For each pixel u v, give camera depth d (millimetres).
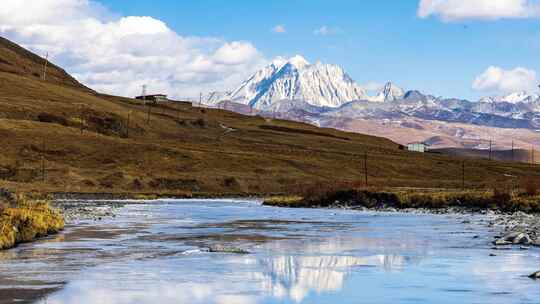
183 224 53625
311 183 179500
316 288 21656
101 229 47250
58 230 45656
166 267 26531
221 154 199500
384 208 86250
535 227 45906
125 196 131750
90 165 177625
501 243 36000
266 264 27672
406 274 24750
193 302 19047
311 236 42250
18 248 33781
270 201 102438
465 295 20297
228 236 42250
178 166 185625
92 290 20875
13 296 19578
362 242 37938
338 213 74562
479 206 79750
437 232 45219
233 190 167750
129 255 30859
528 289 21328
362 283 22688
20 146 177500
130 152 189500
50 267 26312
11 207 46656
